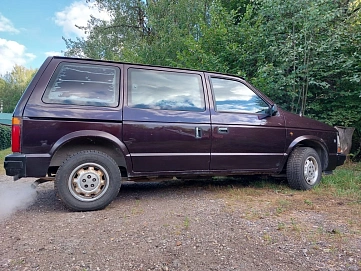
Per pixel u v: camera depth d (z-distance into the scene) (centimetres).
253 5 786
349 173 519
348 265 194
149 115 350
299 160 421
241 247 222
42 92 315
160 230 257
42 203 364
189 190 429
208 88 395
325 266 193
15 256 207
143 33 1455
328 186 443
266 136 407
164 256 207
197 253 212
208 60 720
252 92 422
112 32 1509
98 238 240
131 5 1466
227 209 323
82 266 193
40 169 304
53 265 194
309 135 439
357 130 711
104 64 351
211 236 244
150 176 358
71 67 335
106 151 348
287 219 289
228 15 794
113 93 346
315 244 228
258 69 687
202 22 823
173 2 1127
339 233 250
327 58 629
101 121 329
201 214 305
